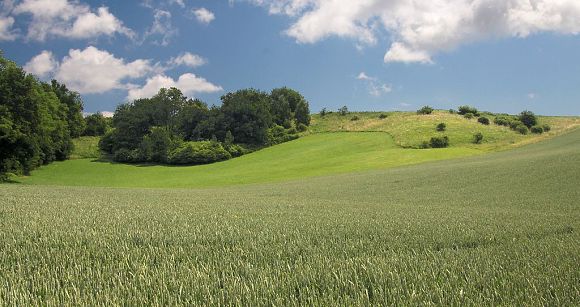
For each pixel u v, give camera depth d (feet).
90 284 18.03
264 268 21.94
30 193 78.69
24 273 19.56
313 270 20.56
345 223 40.98
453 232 35.24
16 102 168.55
